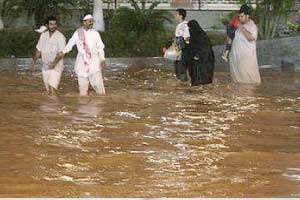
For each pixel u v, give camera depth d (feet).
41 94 58.80
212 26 114.42
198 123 45.52
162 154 36.76
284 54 87.66
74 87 64.75
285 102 54.75
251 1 108.88
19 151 36.88
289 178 32.30
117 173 32.94
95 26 104.06
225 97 57.16
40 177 32.04
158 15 104.01
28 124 44.45
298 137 41.47
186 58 65.36
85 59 57.93
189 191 30.01
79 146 38.32
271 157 36.37
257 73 66.80
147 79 71.15
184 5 117.39
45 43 59.16
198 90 61.72
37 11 104.83
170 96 57.82
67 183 31.14
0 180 31.37
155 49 100.83
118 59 92.38
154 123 45.29
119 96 57.77
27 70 79.05
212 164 34.81
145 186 30.76
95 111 49.73
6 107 51.39
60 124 44.55
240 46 65.98
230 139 40.68
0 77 71.77
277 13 99.19
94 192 29.73
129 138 40.60
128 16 103.45
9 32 101.04
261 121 46.50
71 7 109.19
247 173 33.14
